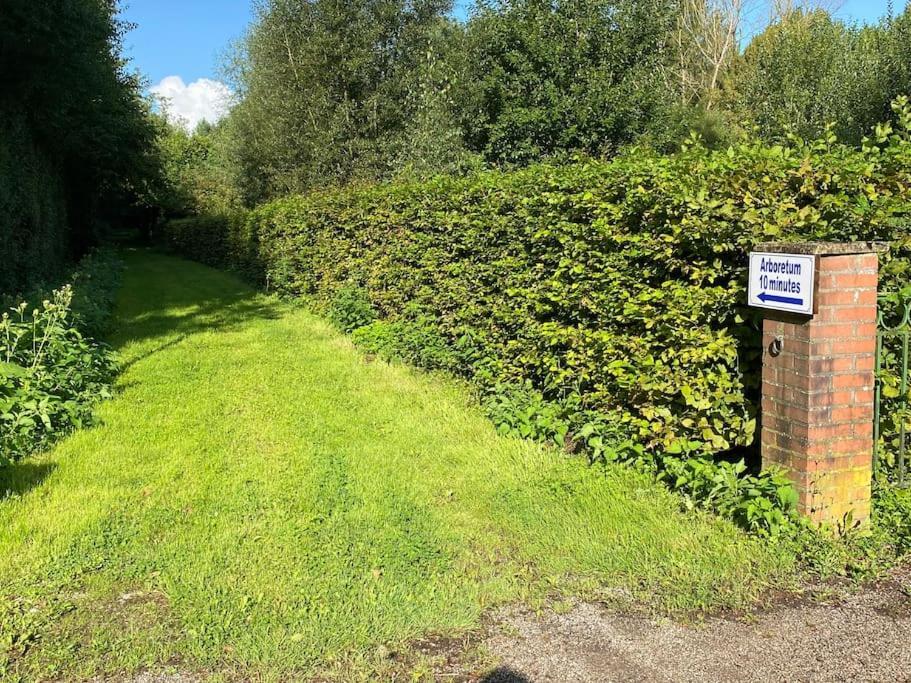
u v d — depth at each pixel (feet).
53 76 49.03
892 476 13.67
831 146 14.94
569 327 17.44
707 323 13.87
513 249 20.26
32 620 10.27
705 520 13.01
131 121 78.43
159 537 12.94
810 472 11.98
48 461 16.80
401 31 80.79
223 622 10.14
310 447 17.97
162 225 137.18
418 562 11.97
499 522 13.51
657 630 10.02
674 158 15.84
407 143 53.62
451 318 24.85
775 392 12.50
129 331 36.22
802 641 9.68
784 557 11.53
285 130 82.58
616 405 16.26
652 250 14.82
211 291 56.75
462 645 9.75
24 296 34.71
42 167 54.08
